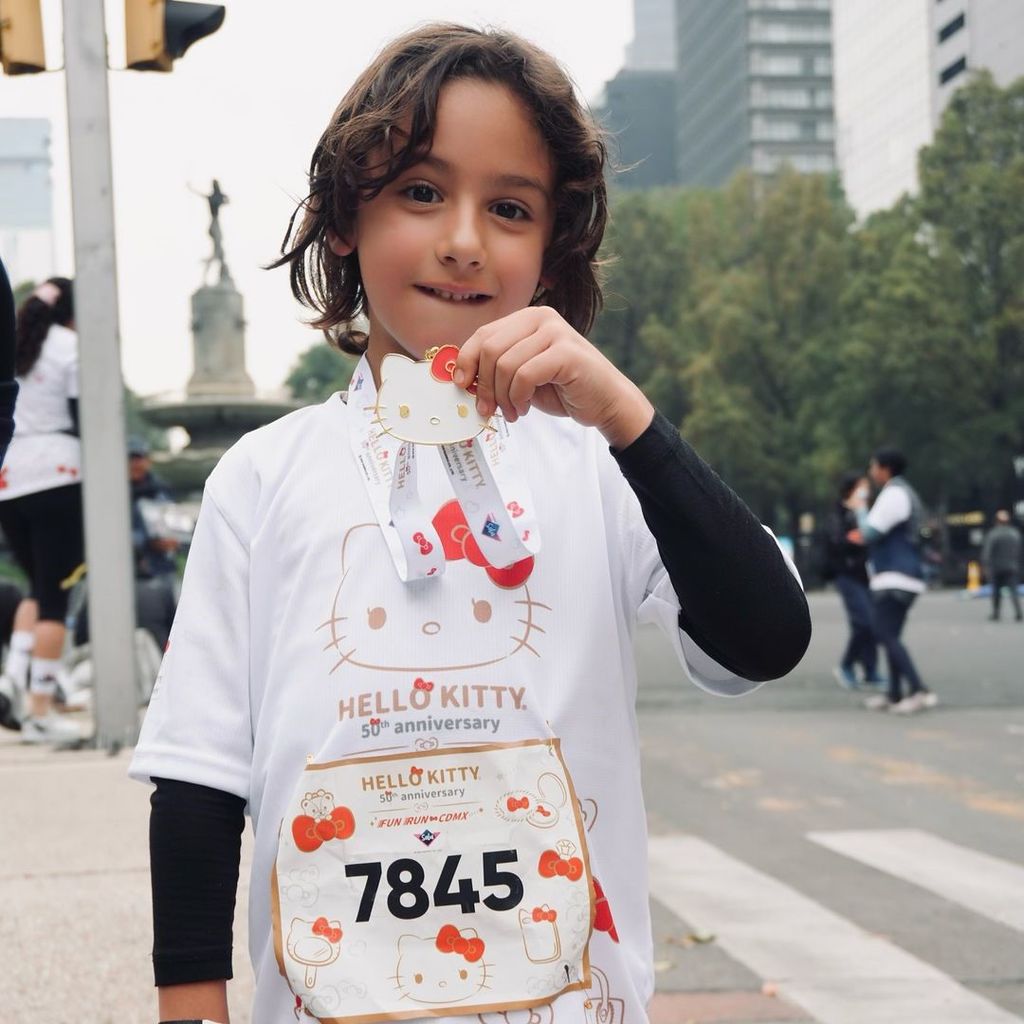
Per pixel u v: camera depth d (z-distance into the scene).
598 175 1.41
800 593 1.36
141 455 8.37
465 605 1.31
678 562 1.31
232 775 1.36
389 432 1.23
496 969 1.26
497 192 1.36
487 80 1.35
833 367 43.12
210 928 1.33
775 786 7.17
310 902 1.27
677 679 13.02
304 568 1.35
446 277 1.34
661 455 1.27
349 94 1.43
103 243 5.71
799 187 44.97
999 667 13.93
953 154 38.81
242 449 1.45
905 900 4.77
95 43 5.73
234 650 1.39
